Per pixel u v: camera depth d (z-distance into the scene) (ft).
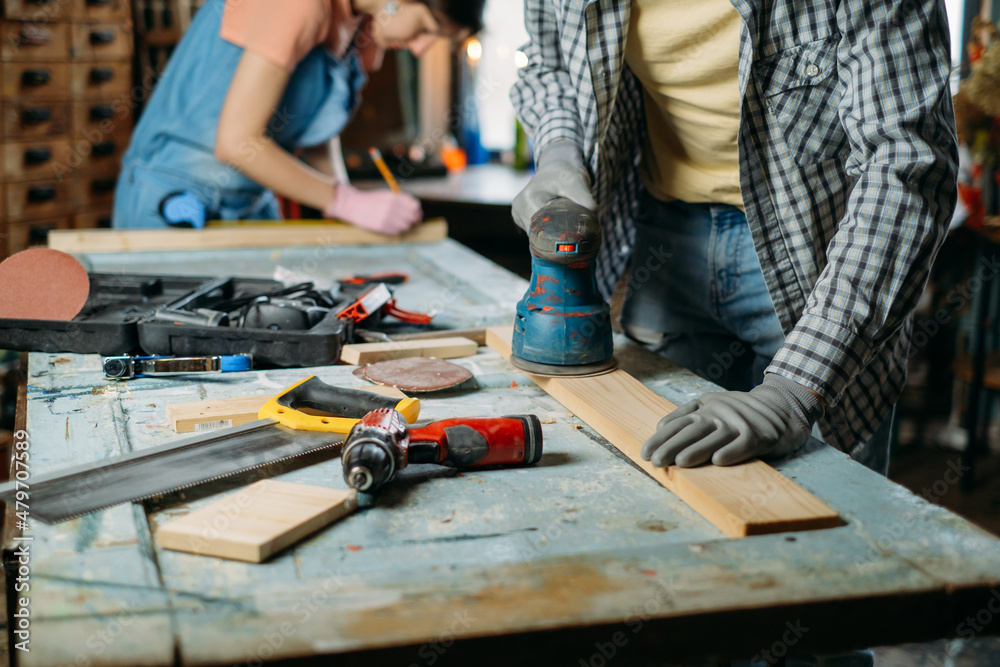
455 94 12.98
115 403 3.32
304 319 4.09
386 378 3.61
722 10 3.51
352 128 12.10
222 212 7.11
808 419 2.89
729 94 3.74
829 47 3.32
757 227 3.81
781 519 2.35
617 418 3.12
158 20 9.78
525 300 3.72
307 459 2.91
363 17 6.63
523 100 4.50
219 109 6.40
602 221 4.84
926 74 3.07
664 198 4.67
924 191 3.02
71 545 2.21
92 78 8.86
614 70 3.83
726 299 4.48
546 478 2.78
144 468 2.64
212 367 3.66
